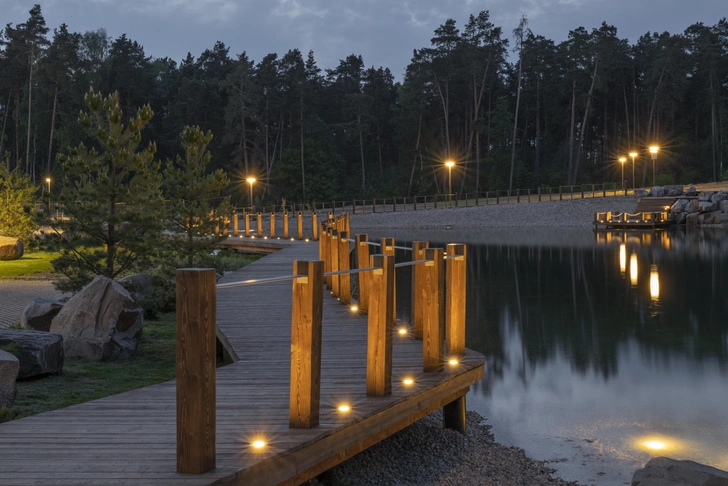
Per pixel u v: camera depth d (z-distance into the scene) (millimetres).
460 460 6590
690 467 5344
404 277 24734
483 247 33750
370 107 85625
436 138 88188
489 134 81625
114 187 13062
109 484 3889
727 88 90188
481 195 78312
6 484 3895
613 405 8734
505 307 17062
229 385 6270
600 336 13328
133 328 9898
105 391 7578
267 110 78688
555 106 89312
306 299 4812
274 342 8367
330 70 101812
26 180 29656
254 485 4203
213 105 80062
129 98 84438
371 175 91062
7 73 79188
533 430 7762
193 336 3957
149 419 5215
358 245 10305
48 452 4438
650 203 49094
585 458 6875
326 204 71812
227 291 13398
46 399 7066
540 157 93250
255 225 47500
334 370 6805
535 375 10422
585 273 23250
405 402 5797
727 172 71375
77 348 9250
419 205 63906
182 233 15984
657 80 83625
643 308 16438
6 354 6676
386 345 5785
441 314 6691
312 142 78312
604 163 89938
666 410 8477
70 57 74938
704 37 85875
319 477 5582
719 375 10203
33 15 73562
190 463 4027
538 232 44594
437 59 80375
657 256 27734
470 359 7250
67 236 12898
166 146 81688
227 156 80125
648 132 81750
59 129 74250
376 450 6699
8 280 19266
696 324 14352
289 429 4895
